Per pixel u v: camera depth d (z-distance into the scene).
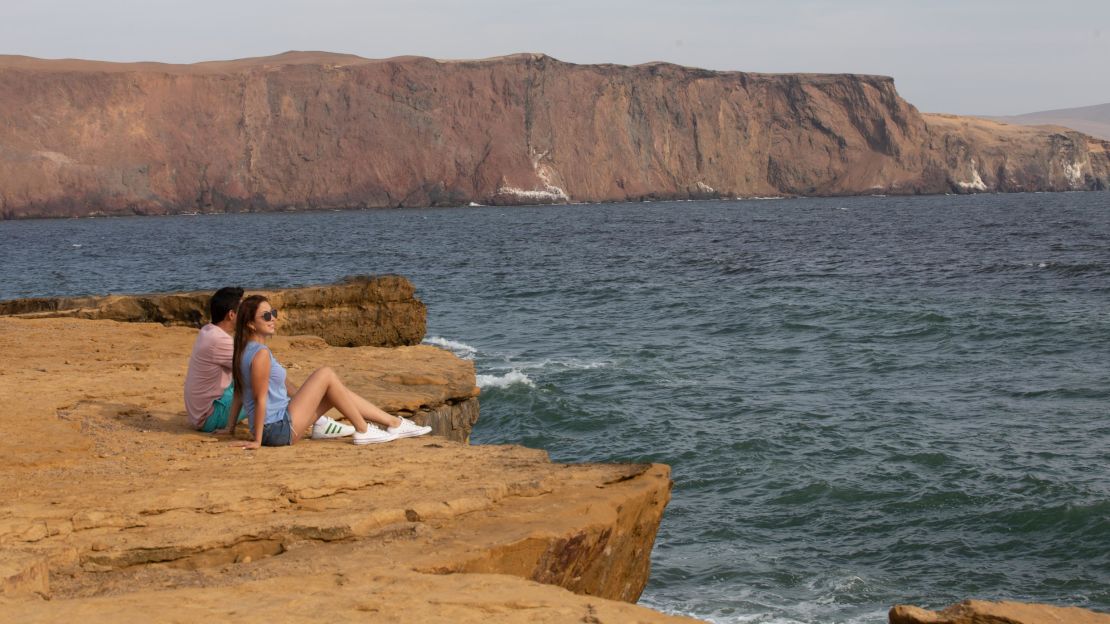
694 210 169.62
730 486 16.33
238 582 4.84
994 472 16.03
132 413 8.88
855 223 108.81
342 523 5.50
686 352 28.78
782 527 14.52
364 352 12.52
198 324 17.17
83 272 63.62
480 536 5.44
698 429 19.64
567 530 5.56
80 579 4.98
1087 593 12.09
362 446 7.73
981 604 4.62
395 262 67.81
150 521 5.75
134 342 13.40
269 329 7.83
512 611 4.23
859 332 31.11
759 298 40.94
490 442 20.02
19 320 15.55
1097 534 13.48
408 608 4.22
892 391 22.59
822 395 22.45
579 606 4.32
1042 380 23.06
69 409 8.90
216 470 6.90
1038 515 14.19
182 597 4.44
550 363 27.34
